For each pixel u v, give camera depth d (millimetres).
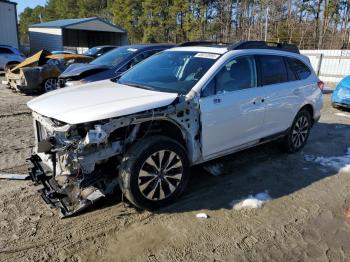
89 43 40688
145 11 53781
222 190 4262
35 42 33000
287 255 3104
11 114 7996
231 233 3387
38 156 3943
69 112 3264
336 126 7801
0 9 24062
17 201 3834
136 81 4426
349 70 16297
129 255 3023
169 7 51562
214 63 4168
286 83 5160
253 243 3248
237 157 5398
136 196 3477
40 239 3189
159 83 4203
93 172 3416
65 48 35625
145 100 3514
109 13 72688
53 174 3492
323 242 3316
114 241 3205
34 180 3826
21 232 3279
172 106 3625
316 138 6723
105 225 3443
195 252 3086
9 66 12078
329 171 5020
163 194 3703
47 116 3387
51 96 3889
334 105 9680
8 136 6211
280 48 5336
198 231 3395
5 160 5016
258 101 4590
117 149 3416
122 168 3438
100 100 3523
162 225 3473
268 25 40438
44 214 3596
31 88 10664
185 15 49969
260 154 5586
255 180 4594
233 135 4355
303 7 41156
